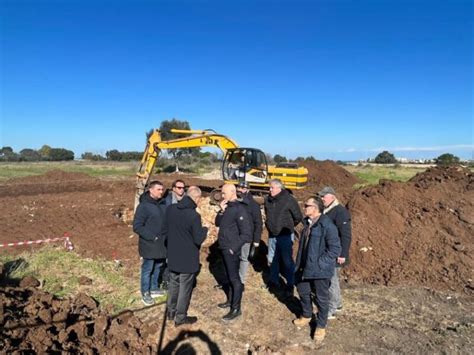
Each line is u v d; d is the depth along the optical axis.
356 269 8.41
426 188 12.76
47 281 6.95
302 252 5.43
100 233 10.40
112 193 18.41
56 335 4.86
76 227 11.17
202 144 14.12
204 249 8.85
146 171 12.38
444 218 10.44
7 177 24.67
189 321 5.74
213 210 9.09
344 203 12.68
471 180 13.87
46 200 15.97
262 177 14.74
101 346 4.93
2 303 5.19
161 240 6.14
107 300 6.35
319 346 5.31
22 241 9.54
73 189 19.58
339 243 5.14
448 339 5.51
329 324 5.94
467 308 6.59
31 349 4.45
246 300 6.60
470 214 10.48
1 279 6.65
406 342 5.45
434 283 7.63
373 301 6.82
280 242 6.87
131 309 6.12
